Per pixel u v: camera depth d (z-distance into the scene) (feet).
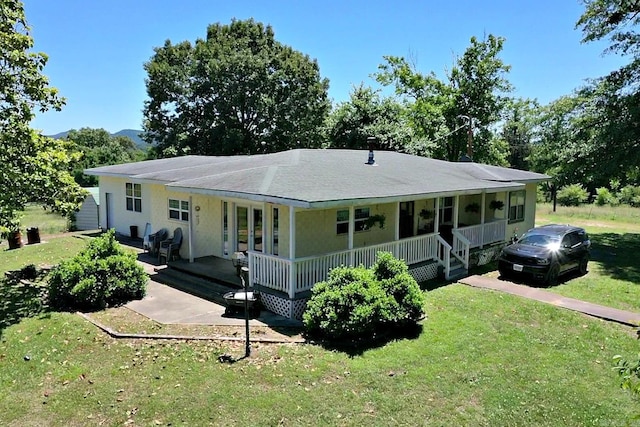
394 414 19.17
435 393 20.98
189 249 44.91
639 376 12.51
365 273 28.91
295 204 28.68
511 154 155.74
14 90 36.76
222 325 29.30
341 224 40.16
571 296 38.32
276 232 38.04
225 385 21.44
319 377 22.26
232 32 131.54
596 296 38.55
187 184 38.86
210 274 38.99
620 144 68.85
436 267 44.16
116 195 69.67
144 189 62.80
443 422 18.69
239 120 121.90
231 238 44.19
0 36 35.27
